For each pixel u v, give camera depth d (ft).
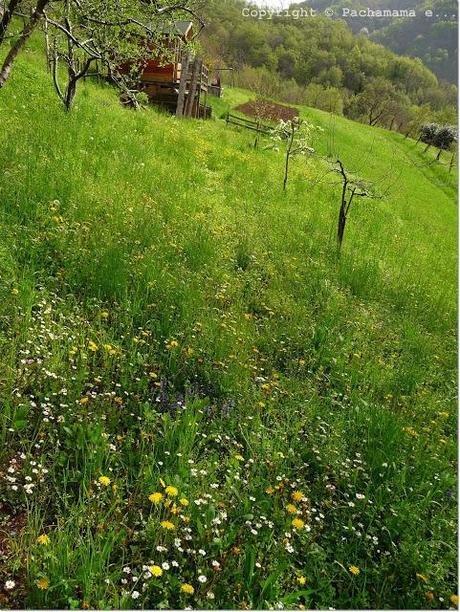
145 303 20.38
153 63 92.53
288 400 17.53
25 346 15.26
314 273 29.84
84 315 18.62
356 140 137.49
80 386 14.61
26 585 9.75
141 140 47.50
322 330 22.50
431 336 28.45
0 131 33.30
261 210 41.14
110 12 31.04
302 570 11.53
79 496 11.48
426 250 57.98
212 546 11.20
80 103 52.47
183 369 17.52
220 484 13.38
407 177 122.62
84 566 9.77
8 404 12.98
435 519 13.69
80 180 29.12
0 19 23.84
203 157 53.36
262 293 25.43
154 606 10.09
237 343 19.63
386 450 15.70
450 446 17.25
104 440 12.83
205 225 30.68
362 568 12.19
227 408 16.15
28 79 53.36
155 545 10.96
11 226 21.94
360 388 19.77
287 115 138.92
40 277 19.70
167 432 13.84
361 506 13.66
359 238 46.75
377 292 32.50
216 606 10.23
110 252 21.85
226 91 152.35
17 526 10.93
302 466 14.64
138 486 12.42
